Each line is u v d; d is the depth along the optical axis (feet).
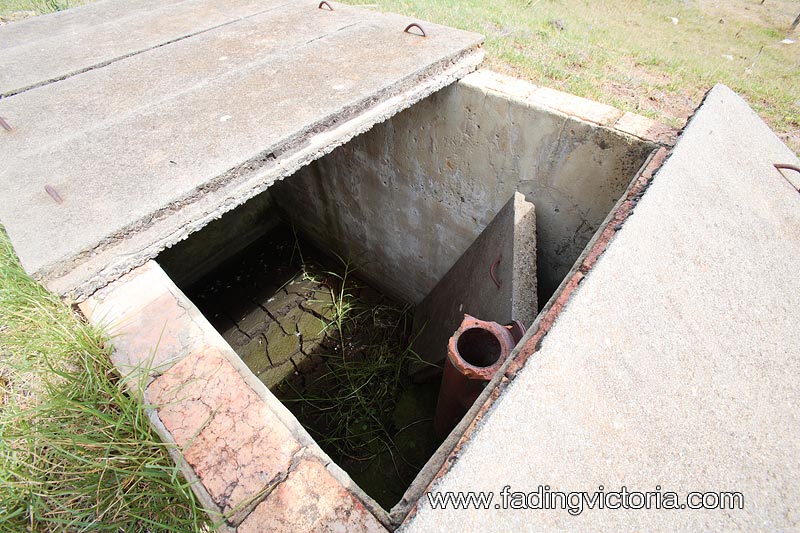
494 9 15.05
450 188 10.67
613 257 4.36
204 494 3.33
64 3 16.21
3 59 9.09
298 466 3.45
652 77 10.45
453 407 7.82
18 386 4.64
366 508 3.20
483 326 6.39
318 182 14.60
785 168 6.53
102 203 5.31
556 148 8.00
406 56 8.36
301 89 7.43
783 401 3.82
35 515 3.74
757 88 10.35
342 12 10.97
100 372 4.26
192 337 4.42
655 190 5.10
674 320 4.17
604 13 18.10
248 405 3.85
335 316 13.03
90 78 8.20
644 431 3.45
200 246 15.26
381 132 11.15
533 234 8.14
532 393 3.43
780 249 5.29
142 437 3.86
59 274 4.71
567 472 3.15
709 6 21.02
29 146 6.40
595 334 3.84
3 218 5.16
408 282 14.47
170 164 5.88
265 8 11.50
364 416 10.80
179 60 8.72
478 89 8.58
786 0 22.38
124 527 3.67
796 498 3.23
